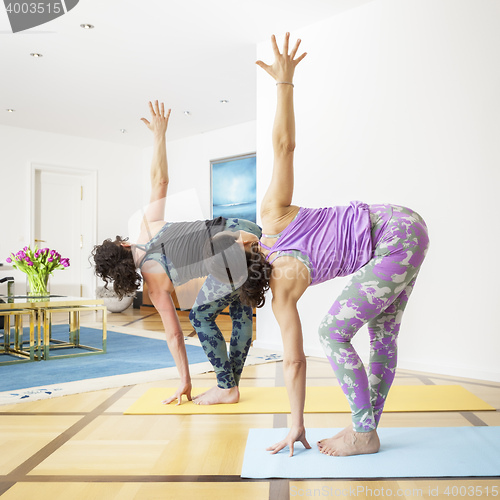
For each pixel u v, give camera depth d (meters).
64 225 8.03
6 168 7.38
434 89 3.55
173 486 1.63
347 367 1.85
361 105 3.91
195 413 2.46
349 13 4.02
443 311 3.47
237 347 2.65
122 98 6.21
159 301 2.47
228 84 5.74
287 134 1.82
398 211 1.88
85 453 1.93
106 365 3.70
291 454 1.86
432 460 1.81
